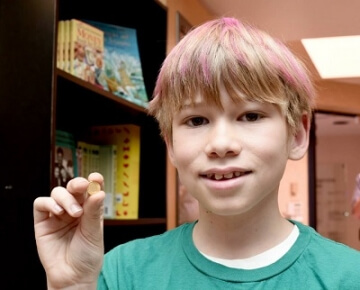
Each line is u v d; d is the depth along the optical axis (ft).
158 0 4.87
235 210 1.97
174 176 6.04
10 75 3.34
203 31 2.19
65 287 1.97
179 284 2.15
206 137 2.00
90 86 3.74
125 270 2.31
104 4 4.82
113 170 4.69
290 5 6.44
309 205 11.90
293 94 2.11
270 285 2.05
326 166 18.39
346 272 2.05
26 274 3.21
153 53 5.18
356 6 6.43
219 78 1.98
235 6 6.67
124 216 4.70
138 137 4.86
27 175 3.25
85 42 3.97
